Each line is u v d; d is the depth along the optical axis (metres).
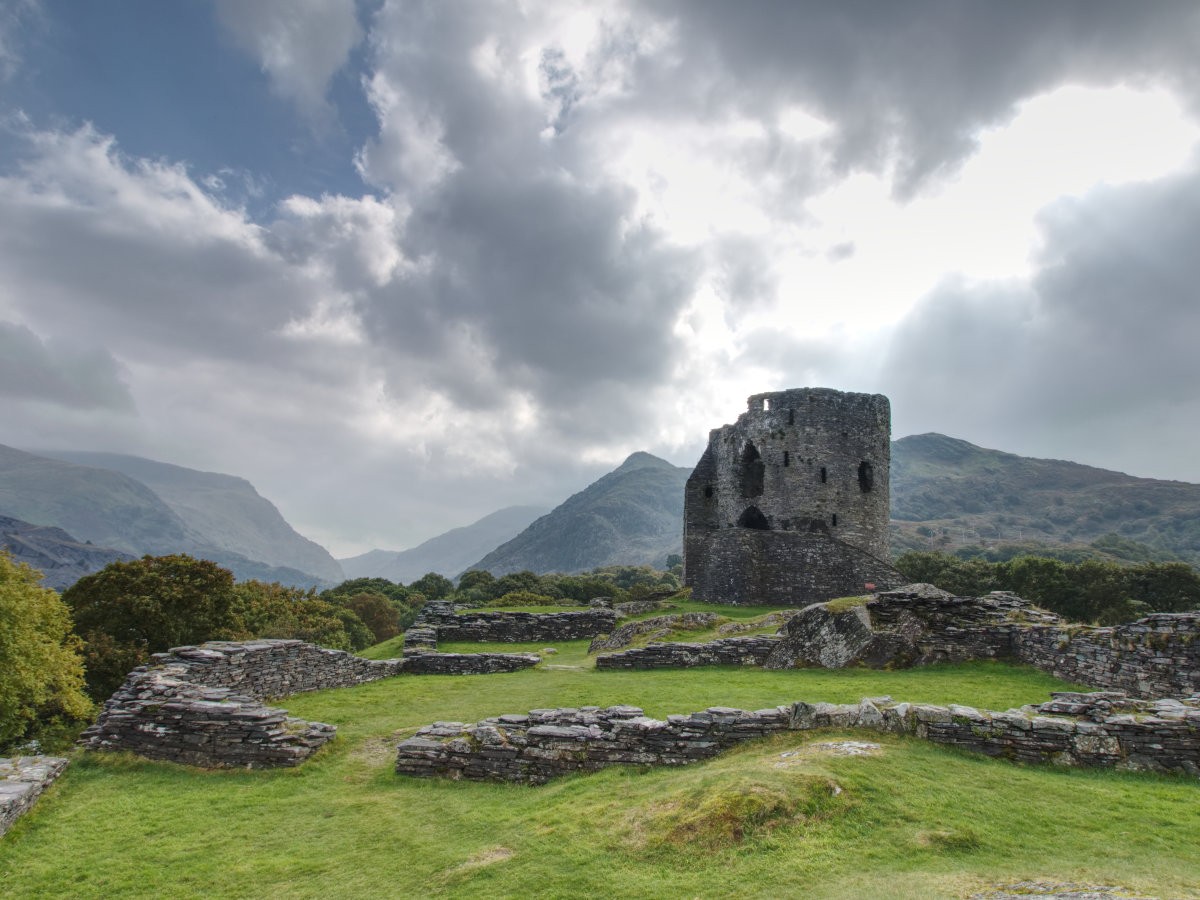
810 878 8.91
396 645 36.47
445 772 14.35
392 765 15.16
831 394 46.62
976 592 73.94
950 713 13.36
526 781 13.91
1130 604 67.38
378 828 12.10
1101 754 12.59
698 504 53.03
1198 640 16.08
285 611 53.38
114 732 15.88
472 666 28.16
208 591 39.22
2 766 13.84
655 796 11.70
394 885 10.14
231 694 17.08
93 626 35.78
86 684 32.09
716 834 9.98
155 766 15.05
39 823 12.34
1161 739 12.65
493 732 14.57
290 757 14.98
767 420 47.44
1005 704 17.19
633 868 9.70
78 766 14.93
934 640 22.69
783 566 40.12
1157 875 8.61
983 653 22.44
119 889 10.30
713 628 31.19
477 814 12.38
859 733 13.41
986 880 8.52
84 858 11.21
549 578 127.69
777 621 30.31
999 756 12.77
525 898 9.30
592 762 13.89
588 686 21.59
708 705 17.61
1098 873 8.69
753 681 20.97
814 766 11.52
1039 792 11.23
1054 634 20.64
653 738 13.89
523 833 11.29
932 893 8.22
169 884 10.41
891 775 11.45
